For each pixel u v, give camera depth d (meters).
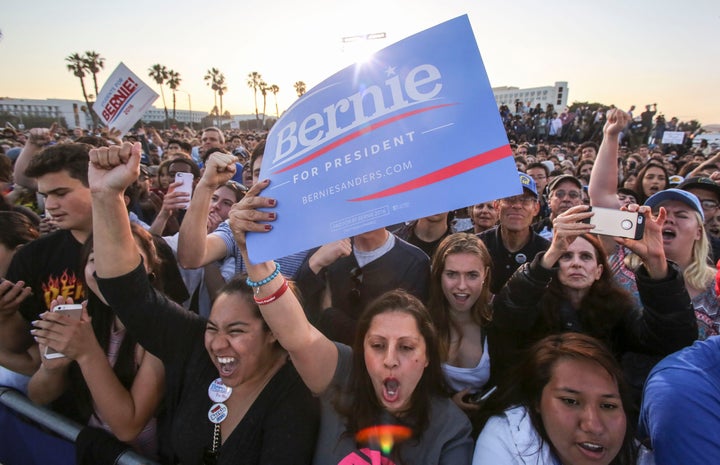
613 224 1.74
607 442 1.37
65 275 2.14
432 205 1.16
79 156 2.09
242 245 1.39
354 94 1.28
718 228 3.63
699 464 1.20
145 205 4.61
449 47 1.19
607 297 2.11
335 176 1.28
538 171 6.21
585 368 1.41
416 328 1.50
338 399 1.54
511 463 1.44
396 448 1.44
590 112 18.47
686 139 16.84
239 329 1.50
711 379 1.27
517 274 1.97
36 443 1.92
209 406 1.55
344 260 2.53
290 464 1.45
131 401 1.67
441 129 1.17
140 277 1.49
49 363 1.62
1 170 3.50
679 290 1.68
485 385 2.09
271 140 1.41
